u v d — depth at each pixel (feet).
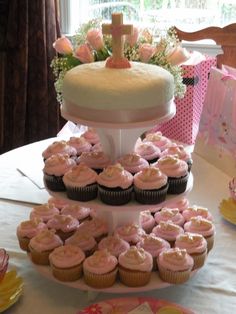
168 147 3.94
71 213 3.86
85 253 3.37
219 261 3.68
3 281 3.30
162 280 3.24
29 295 3.33
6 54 8.25
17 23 7.93
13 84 8.29
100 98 3.02
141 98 3.04
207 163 5.32
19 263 3.69
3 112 8.64
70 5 8.62
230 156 5.01
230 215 4.20
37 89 8.23
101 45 4.15
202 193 4.71
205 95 5.36
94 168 3.48
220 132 5.13
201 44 7.57
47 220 3.83
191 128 5.71
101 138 3.55
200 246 3.35
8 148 8.82
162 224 3.60
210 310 3.17
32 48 8.02
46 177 3.46
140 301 3.15
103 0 8.62
